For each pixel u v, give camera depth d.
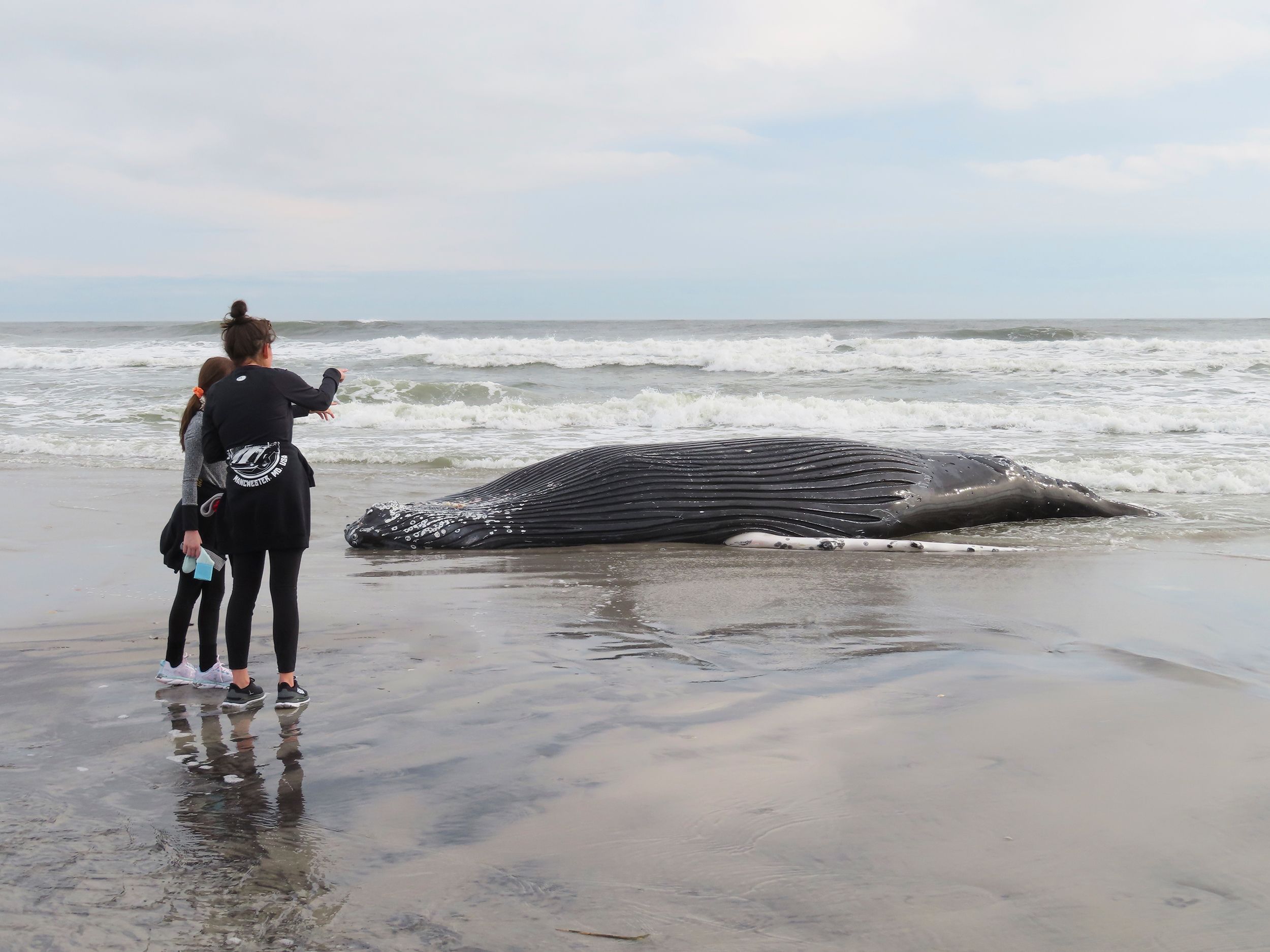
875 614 5.77
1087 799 3.07
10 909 2.45
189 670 4.54
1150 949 2.27
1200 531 8.78
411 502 10.51
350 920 2.40
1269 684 4.28
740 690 4.27
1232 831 2.85
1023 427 16.59
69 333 53.91
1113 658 4.72
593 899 2.49
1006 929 2.34
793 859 2.69
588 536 8.59
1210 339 42.44
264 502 4.23
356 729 3.84
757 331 55.31
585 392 22.91
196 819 3.02
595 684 4.36
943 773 3.29
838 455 9.09
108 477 12.17
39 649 5.05
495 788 3.22
